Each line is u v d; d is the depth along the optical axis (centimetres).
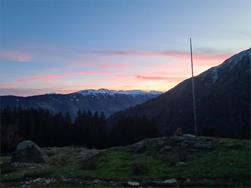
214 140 4312
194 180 3012
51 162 5069
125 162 3969
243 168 3173
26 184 3259
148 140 4709
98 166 3869
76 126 13200
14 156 4984
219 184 2866
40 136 12581
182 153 4003
